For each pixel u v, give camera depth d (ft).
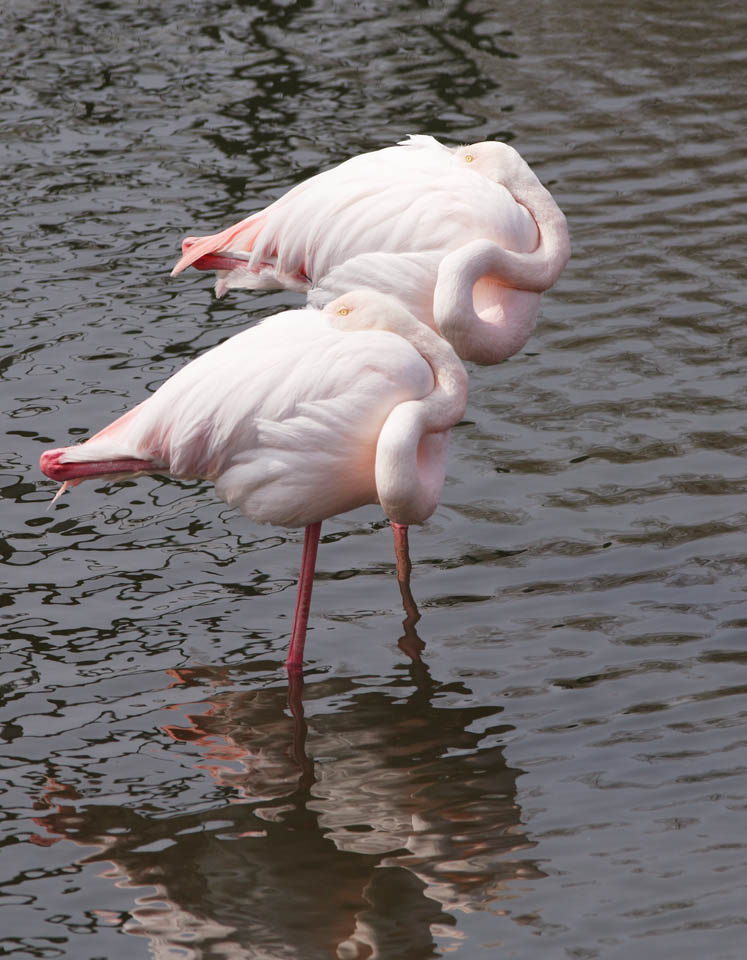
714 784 25.54
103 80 65.77
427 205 36.09
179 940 22.25
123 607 32.09
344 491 28.99
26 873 23.86
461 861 23.93
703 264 47.80
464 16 73.41
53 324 45.19
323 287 35.73
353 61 67.41
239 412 28.35
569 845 24.16
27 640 30.81
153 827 25.07
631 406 39.88
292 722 28.14
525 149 57.16
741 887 22.82
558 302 46.03
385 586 32.94
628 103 61.52
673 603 31.48
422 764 26.66
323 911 22.88
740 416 38.96
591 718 27.78
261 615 31.91
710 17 71.46
